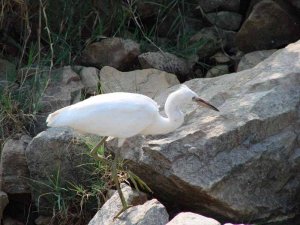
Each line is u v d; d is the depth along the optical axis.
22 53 14.25
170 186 10.91
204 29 15.83
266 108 11.20
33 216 12.34
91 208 11.73
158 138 11.12
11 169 12.09
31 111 13.29
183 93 10.31
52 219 11.72
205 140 10.73
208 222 8.96
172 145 10.66
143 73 14.22
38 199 11.92
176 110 10.34
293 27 14.91
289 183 11.33
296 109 11.33
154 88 13.88
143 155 10.84
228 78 12.48
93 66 15.04
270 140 11.11
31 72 14.08
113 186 11.54
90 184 11.79
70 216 11.72
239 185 10.80
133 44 14.91
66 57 14.87
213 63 15.51
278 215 11.20
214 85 12.41
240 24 15.95
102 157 10.58
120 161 11.30
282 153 11.12
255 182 10.96
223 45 15.66
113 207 10.51
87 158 11.70
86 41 15.14
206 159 10.67
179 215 9.29
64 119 10.00
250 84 11.82
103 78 14.12
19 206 12.48
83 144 11.72
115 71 14.26
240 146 10.93
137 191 10.91
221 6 16.05
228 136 10.81
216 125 11.02
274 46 15.10
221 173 10.62
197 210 11.23
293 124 11.30
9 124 13.00
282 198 11.27
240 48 15.31
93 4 15.41
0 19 14.74
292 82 11.65
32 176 11.96
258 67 12.45
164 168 10.66
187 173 10.53
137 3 15.64
